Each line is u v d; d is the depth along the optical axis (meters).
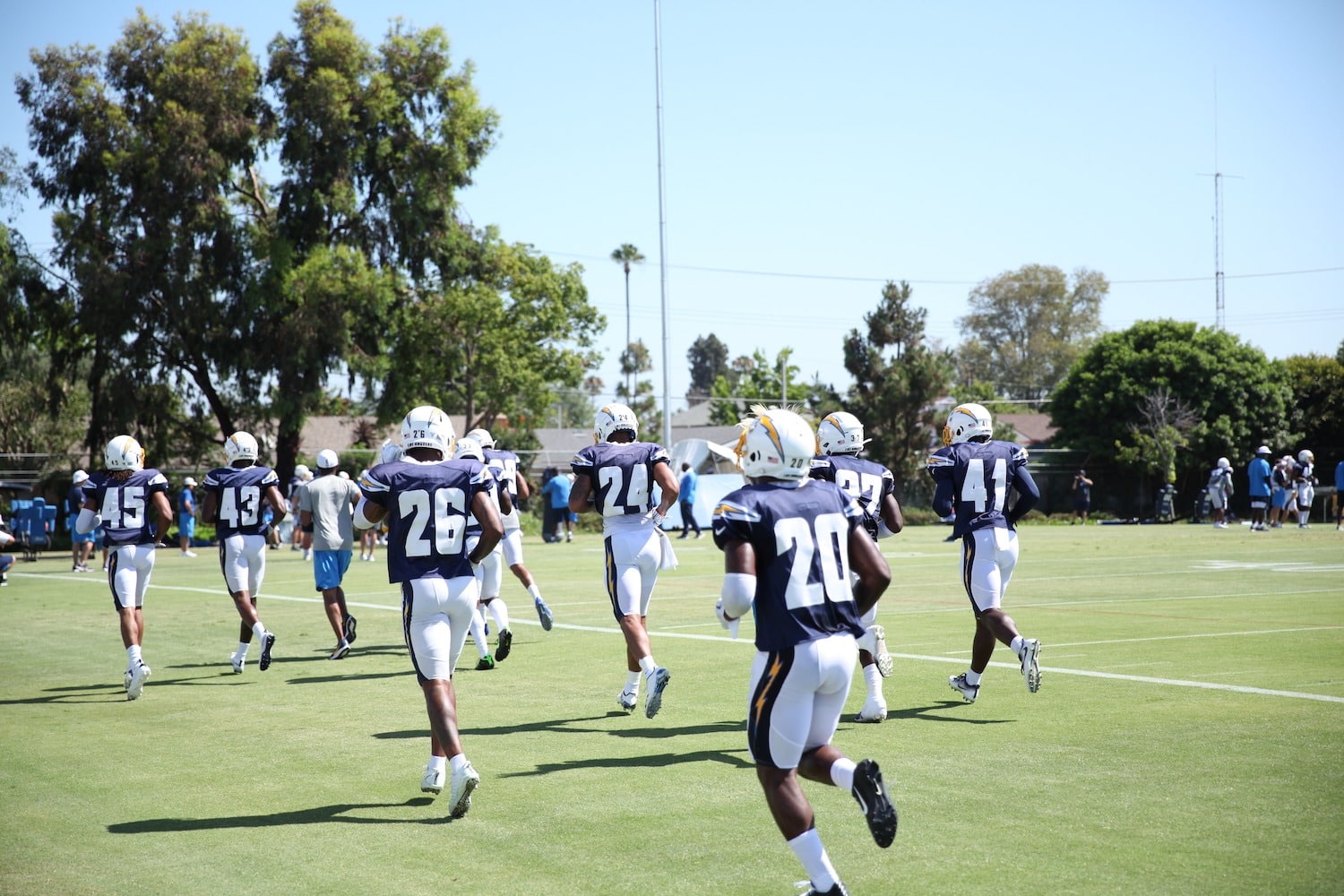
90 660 12.68
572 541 35.66
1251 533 36.44
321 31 40.91
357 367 40.88
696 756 7.87
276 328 39.91
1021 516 9.50
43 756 8.12
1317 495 45.38
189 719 9.40
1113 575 21.38
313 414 40.50
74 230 37.91
